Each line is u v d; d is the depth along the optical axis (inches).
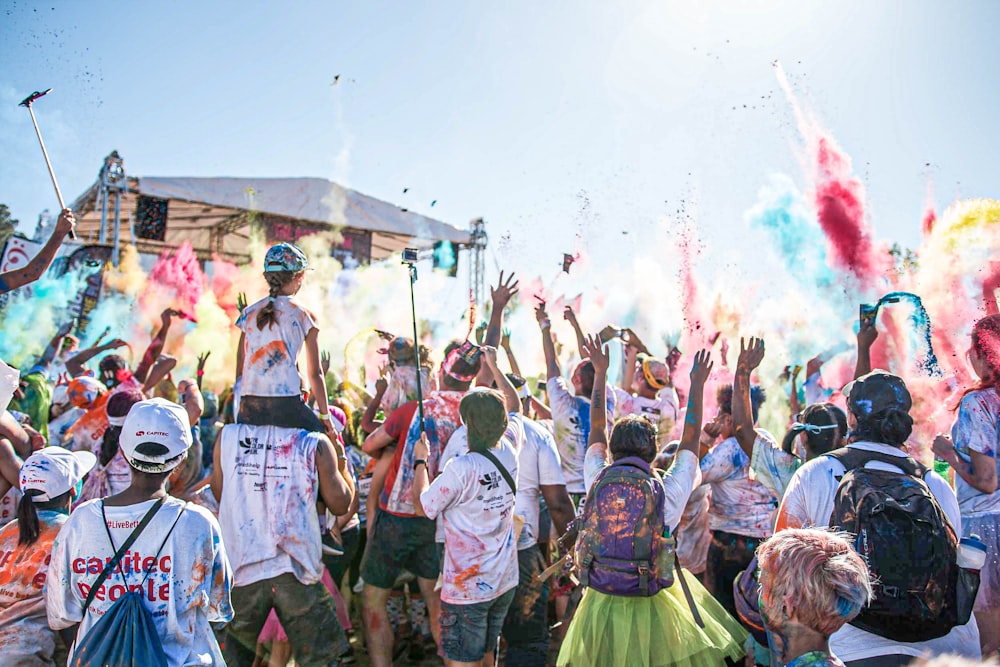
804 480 119.5
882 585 102.7
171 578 103.4
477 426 148.3
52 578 104.7
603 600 132.6
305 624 147.9
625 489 131.2
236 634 148.1
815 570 85.0
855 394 120.7
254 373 153.1
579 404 205.5
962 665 97.2
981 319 142.3
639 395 230.1
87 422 218.2
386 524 168.4
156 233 671.1
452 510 148.2
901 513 103.8
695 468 141.3
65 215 169.5
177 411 110.3
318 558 150.3
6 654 128.6
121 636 99.4
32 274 166.4
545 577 158.6
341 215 718.5
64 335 300.2
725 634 135.8
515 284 201.9
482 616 146.6
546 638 165.6
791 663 86.7
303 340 156.9
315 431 154.4
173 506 107.0
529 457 165.8
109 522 104.2
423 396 202.2
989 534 143.5
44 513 136.4
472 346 179.9
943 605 102.7
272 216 692.7
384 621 169.0
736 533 175.9
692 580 144.9
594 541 132.3
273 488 147.2
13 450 157.6
